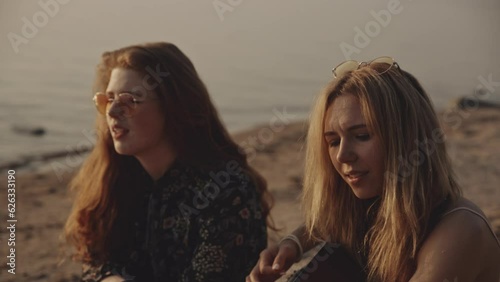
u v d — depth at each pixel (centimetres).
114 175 397
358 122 289
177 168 376
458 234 285
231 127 1205
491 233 293
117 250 395
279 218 613
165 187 376
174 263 374
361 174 294
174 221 373
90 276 396
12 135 1084
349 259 316
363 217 314
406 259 293
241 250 366
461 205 292
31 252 577
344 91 294
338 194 314
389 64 302
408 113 291
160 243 375
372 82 291
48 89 1343
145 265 391
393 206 288
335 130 296
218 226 363
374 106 288
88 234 398
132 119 371
